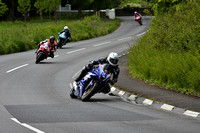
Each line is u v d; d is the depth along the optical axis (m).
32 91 46.22
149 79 51.75
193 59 46.03
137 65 57.75
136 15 184.00
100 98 42.25
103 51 94.81
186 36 55.75
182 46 55.81
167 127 28.30
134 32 150.25
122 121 30.08
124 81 52.41
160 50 59.75
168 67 47.84
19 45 100.25
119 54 88.00
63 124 28.69
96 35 144.00
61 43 103.12
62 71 64.50
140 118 31.48
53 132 26.17
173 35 58.84
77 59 81.06
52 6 199.38
